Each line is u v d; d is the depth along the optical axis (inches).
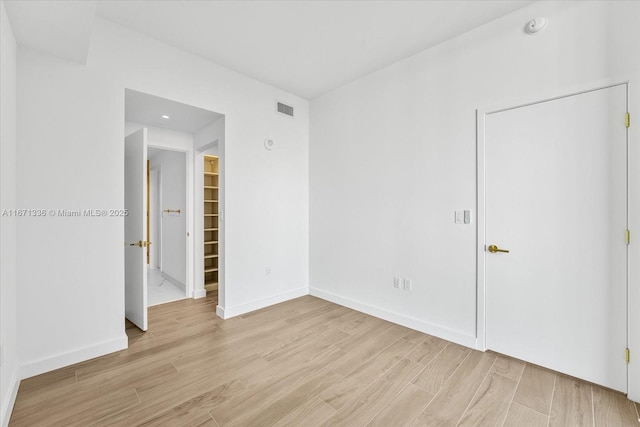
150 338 105.0
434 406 69.3
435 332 107.6
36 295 81.2
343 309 136.9
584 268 78.5
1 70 62.2
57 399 70.6
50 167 83.4
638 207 70.4
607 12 74.1
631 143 71.2
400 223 118.9
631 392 71.0
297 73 129.4
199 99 115.2
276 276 145.3
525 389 75.5
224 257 125.0
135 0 84.4
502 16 91.3
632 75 70.8
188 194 155.8
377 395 73.2
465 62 99.6
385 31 99.3
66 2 62.8
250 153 133.1
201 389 75.1
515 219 89.7
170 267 186.1
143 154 109.0
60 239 85.3
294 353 94.6
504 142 91.5
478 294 97.0
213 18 92.7
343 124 141.8
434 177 108.0
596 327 76.8
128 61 97.7
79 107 88.3
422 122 111.4
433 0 84.3
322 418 65.1
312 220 159.5
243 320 122.7
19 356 78.3
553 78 82.1
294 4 86.3
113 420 63.8
